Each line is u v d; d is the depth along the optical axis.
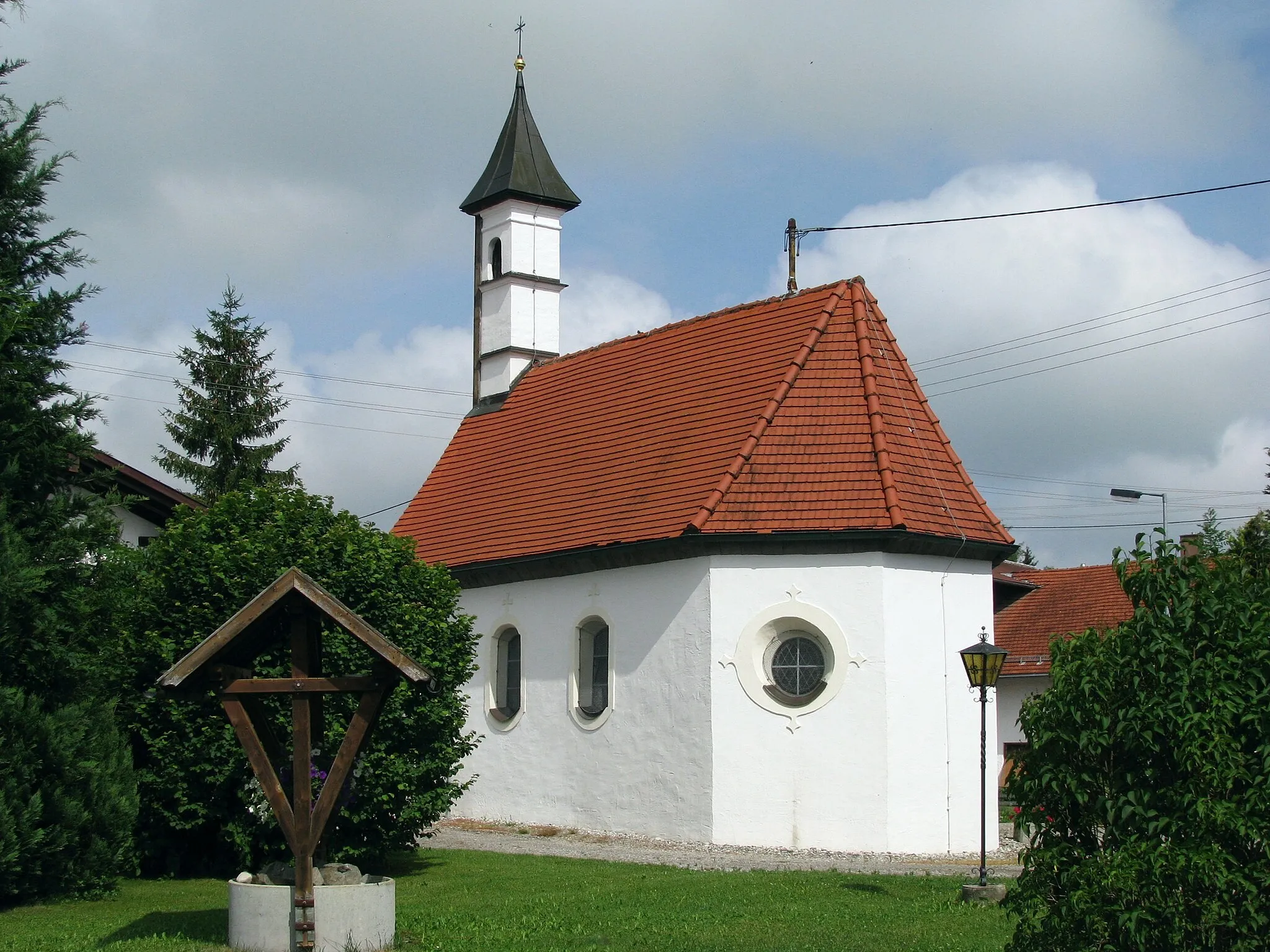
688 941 13.17
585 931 13.69
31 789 15.22
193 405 46.62
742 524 22.72
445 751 18.62
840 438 23.44
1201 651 9.62
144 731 17.66
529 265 33.97
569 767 25.36
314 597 12.07
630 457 26.53
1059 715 9.91
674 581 23.64
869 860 21.00
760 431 23.70
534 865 19.42
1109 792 9.72
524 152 34.53
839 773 22.05
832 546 22.48
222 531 18.52
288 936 12.05
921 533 22.28
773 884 17.12
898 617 22.33
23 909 15.12
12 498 15.70
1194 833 9.27
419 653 18.16
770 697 22.47
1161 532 10.22
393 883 12.70
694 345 28.06
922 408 24.66
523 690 26.66
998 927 14.02
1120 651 9.88
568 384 30.97
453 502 30.59
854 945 13.00
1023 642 39.09
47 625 15.16
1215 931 9.15
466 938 13.21
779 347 25.62
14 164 16.48
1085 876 9.50
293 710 12.24
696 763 22.80
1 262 16.31
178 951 12.35
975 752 22.84
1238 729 9.38
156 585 18.06
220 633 12.02
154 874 18.27
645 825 23.62
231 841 17.80
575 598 25.77
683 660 23.23
